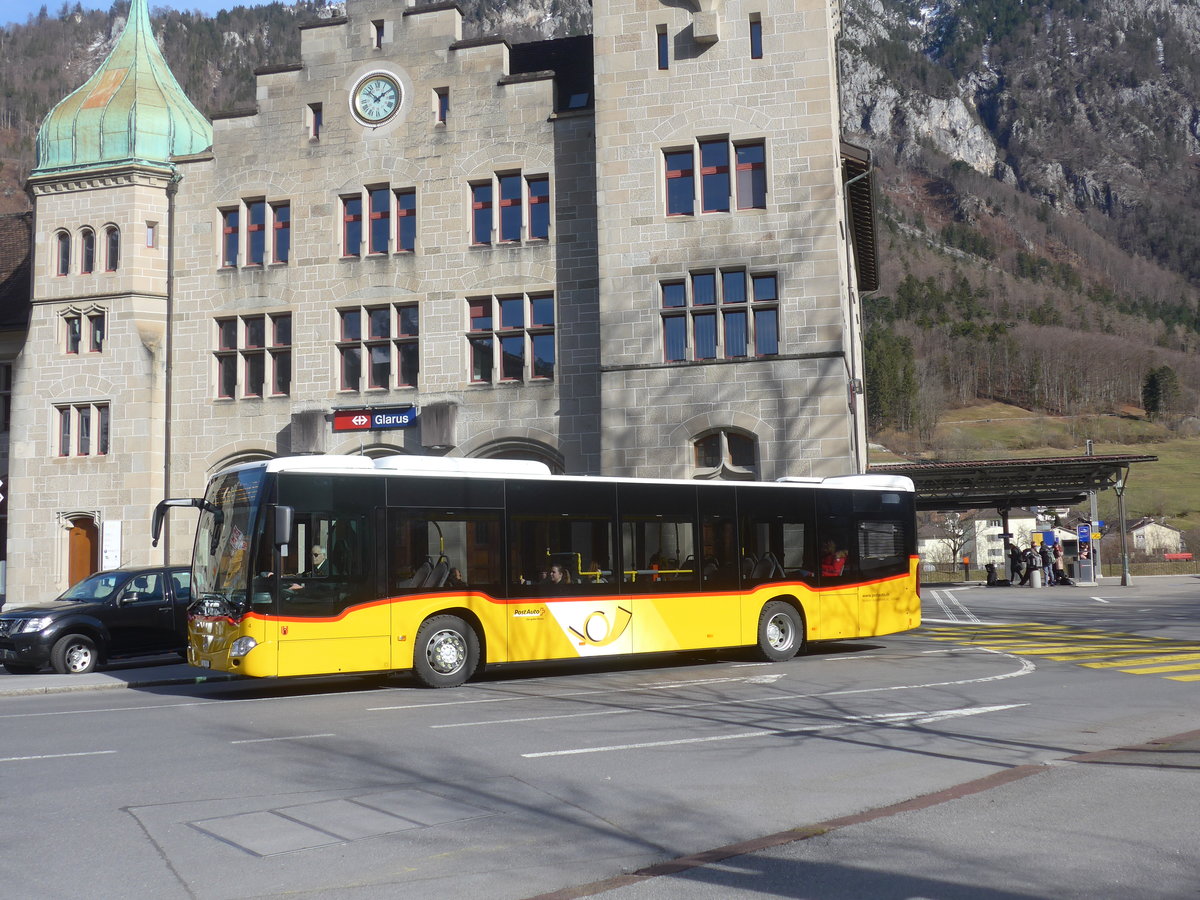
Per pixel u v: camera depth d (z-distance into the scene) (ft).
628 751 34.06
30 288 112.98
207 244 105.70
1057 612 98.17
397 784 29.63
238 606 49.21
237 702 48.55
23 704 49.52
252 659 48.52
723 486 61.98
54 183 107.96
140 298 105.60
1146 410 560.61
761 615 62.28
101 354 106.11
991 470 141.18
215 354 104.78
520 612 55.06
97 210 107.14
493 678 56.95
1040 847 22.76
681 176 92.84
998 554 352.69
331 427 100.58
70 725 41.47
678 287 91.97
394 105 102.01
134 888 20.88
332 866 22.20
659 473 90.12
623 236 92.58
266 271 103.71
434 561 53.16
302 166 103.76
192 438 104.32
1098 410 577.02
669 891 20.21
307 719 42.06
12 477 107.04
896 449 493.77
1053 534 151.74
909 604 68.33
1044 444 504.84
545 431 96.12
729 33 92.12
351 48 103.50
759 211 90.48
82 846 23.72
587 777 30.32
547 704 45.42
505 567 55.01
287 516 48.60
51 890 20.79
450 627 53.06
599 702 45.83
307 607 49.88
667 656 67.15
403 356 100.99
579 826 25.23
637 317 91.76
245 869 22.00
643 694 48.32
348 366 101.86
